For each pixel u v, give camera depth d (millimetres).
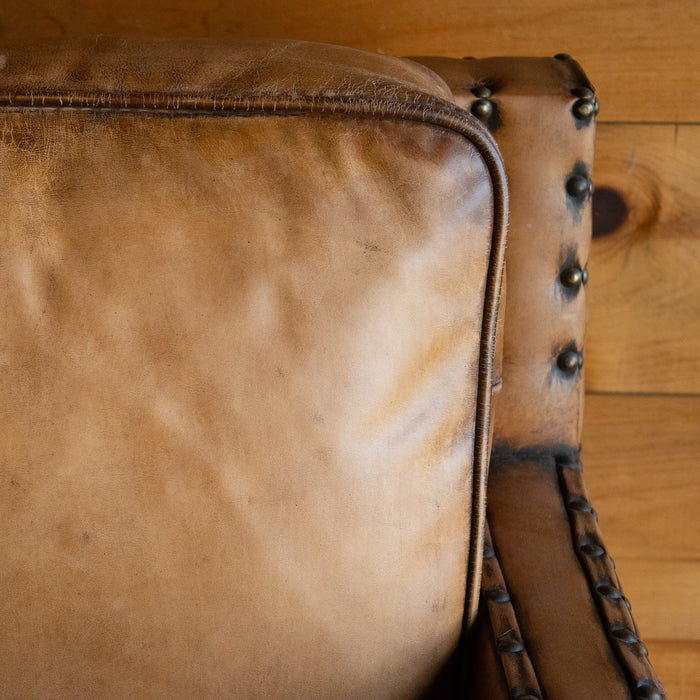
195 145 559
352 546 577
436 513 588
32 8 776
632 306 821
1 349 560
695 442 843
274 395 565
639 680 579
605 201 804
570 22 777
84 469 564
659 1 771
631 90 787
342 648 584
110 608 573
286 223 561
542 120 685
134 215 558
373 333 565
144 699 582
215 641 578
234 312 562
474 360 584
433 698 607
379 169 561
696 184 798
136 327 561
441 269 568
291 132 560
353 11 780
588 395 840
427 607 594
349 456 571
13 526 565
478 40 784
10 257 557
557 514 671
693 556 860
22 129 556
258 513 570
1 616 571
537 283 694
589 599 620
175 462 566
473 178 564
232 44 587
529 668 585
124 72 562
